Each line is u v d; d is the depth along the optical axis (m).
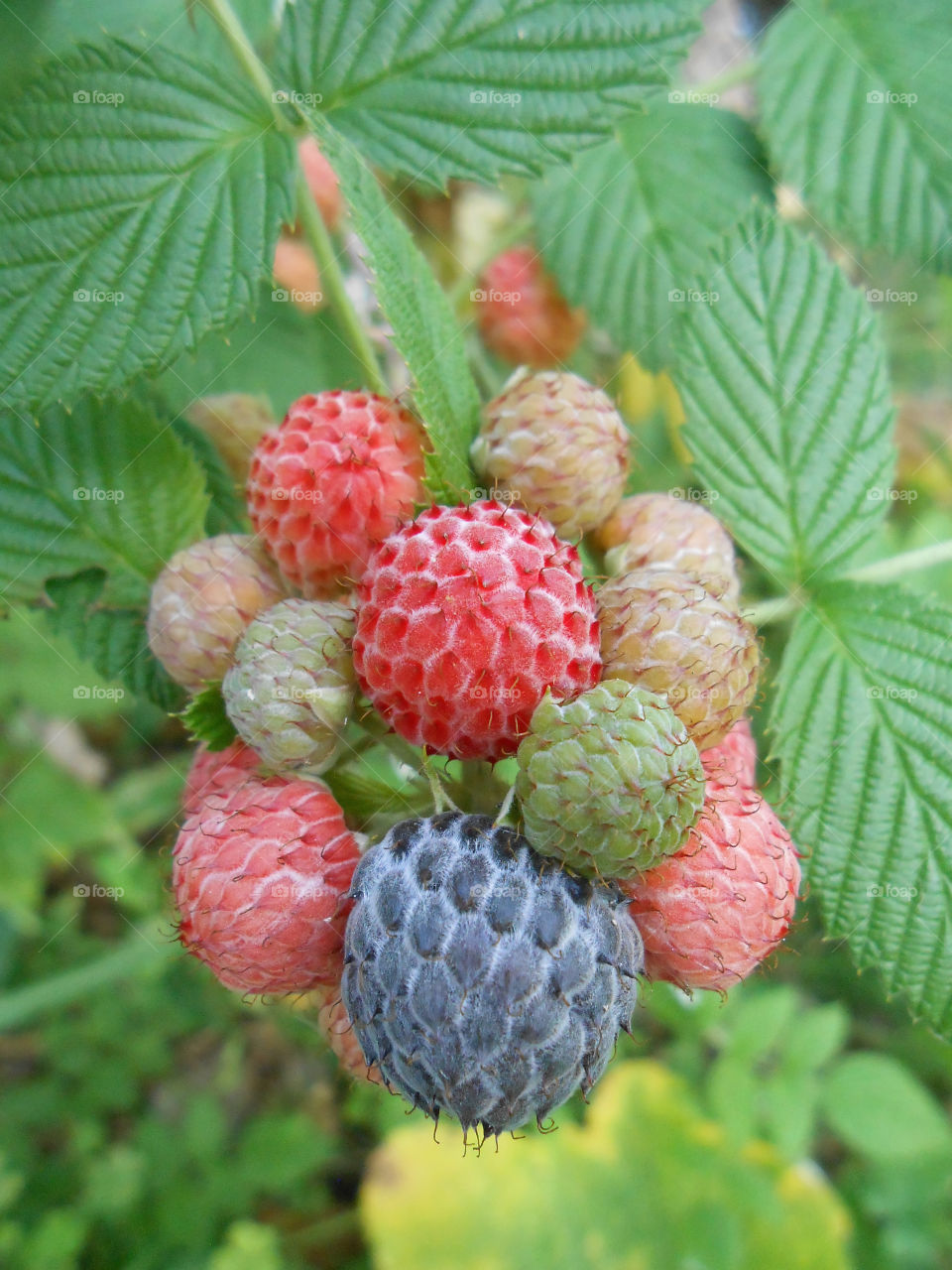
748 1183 0.11
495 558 0.05
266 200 0.06
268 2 0.08
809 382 0.07
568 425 0.06
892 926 0.07
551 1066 0.05
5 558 0.07
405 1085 0.05
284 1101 0.15
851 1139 0.11
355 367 0.09
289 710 0.05
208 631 0.06
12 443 0.07
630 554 0.06
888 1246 0.13
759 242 0.07
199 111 0.06
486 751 0.05
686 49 0.07
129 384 0.06
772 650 0.08
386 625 0.05
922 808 0.07
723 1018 0.11
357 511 0.06
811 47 0.08
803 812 0.07
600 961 0.05
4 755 0.13
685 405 0.07
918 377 0.16
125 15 0.07
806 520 0.07
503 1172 0.12
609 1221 0.12
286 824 0.05
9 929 0.14
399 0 0.06
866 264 0.10
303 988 0.06
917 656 0.07
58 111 0.06
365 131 0.07
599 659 0.05
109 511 0.07
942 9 0.08
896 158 0.08
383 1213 0.12
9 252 0.06
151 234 0.06
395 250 0.06
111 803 0.14
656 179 0.09
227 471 0.08
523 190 0.10
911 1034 0.14
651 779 0.05
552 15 0.07
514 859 0.05
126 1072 0.14
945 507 0.16
